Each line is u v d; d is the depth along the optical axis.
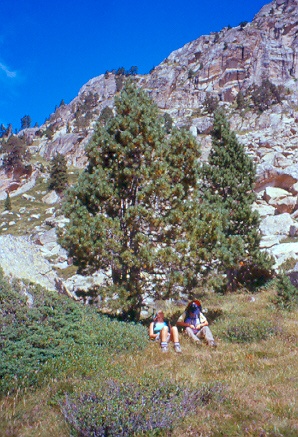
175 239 12.72
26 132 127.62
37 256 15.40
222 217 14.15
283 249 24.17
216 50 109.69
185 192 13.38
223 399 6.39
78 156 89.06
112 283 13.63
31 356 7.85
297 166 35.75
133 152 12.99
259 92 75.19
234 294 19.00
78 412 5.64
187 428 5.53
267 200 32.75
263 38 105.69
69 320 9.34
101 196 12.76
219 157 21.39
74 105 127.62
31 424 5.98
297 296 15.24
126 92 13.81
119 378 6.96
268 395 6.71
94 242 12.23
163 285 12.34
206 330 11.05
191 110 92.62
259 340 10.97
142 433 5.38
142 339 10.04
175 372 7.86
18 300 8.59
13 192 72.69
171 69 116.94
